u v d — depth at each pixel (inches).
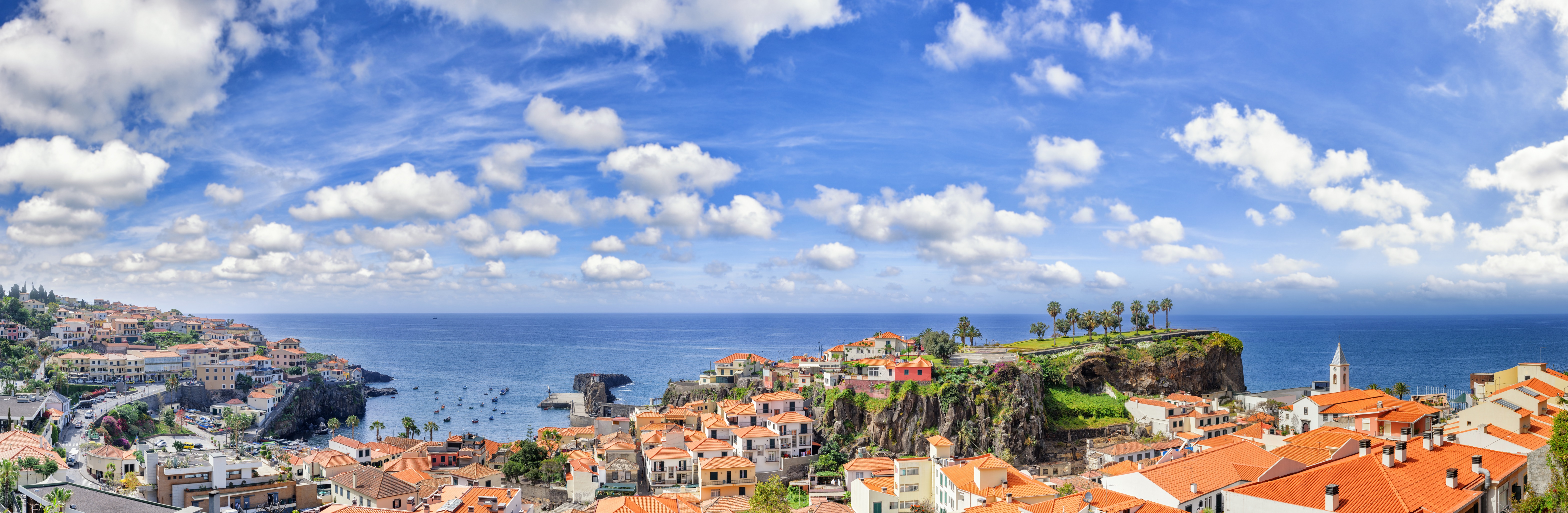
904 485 5762.8
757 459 7573.8
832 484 7209.6
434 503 5772.6
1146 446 6904.5
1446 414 6407.5
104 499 4581.7
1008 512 3969.0
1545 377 5743.1
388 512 5191.9
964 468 5457.7
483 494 5669.3
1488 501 3080.7
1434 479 3085.6
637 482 7460.6
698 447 7381.9
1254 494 3184.1
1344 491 3026.6
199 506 5570.9
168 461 6087.6
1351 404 6830.7
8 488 4626.0
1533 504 2979.8
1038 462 7628.0
